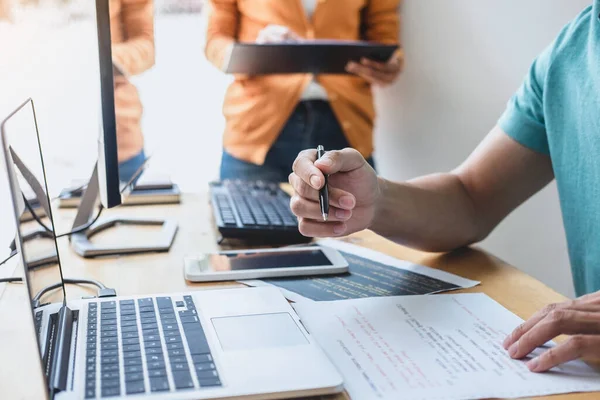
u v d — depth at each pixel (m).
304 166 0.77
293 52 1.56
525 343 0.60
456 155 2.02
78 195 1.16
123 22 0.89
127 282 0.81
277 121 1.84
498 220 1.02
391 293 0.77
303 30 1.83
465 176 1.02
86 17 1.03
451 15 1.92
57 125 0.97
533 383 0.55
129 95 0.92
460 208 0.96
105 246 0.93
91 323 0.64
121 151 0.86
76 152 0.98
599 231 0.90
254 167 1.87
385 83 1.81
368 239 1.02
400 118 2.05
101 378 0.53
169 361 0.56
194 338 0.61
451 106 1.99
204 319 0.66
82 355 0.57
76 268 0.86
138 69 0.98
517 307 0.74
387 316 0.70
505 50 1.87
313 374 0.54
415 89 2.01
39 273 0.57
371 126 1.97
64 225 1.04
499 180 1.00
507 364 0.59
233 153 1.88
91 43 0.83
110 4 0.79
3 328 0.67
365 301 0.74
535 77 0.99
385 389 0.54
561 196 0.97
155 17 1.16
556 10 1.78
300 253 0.91
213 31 1.83
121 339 0.60
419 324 0.68
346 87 1.87
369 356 0.60
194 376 0.53
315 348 0.59
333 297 0.76
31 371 0.58
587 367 0.58
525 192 1.02
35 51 1.29
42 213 0.62
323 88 1.85
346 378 0.56
